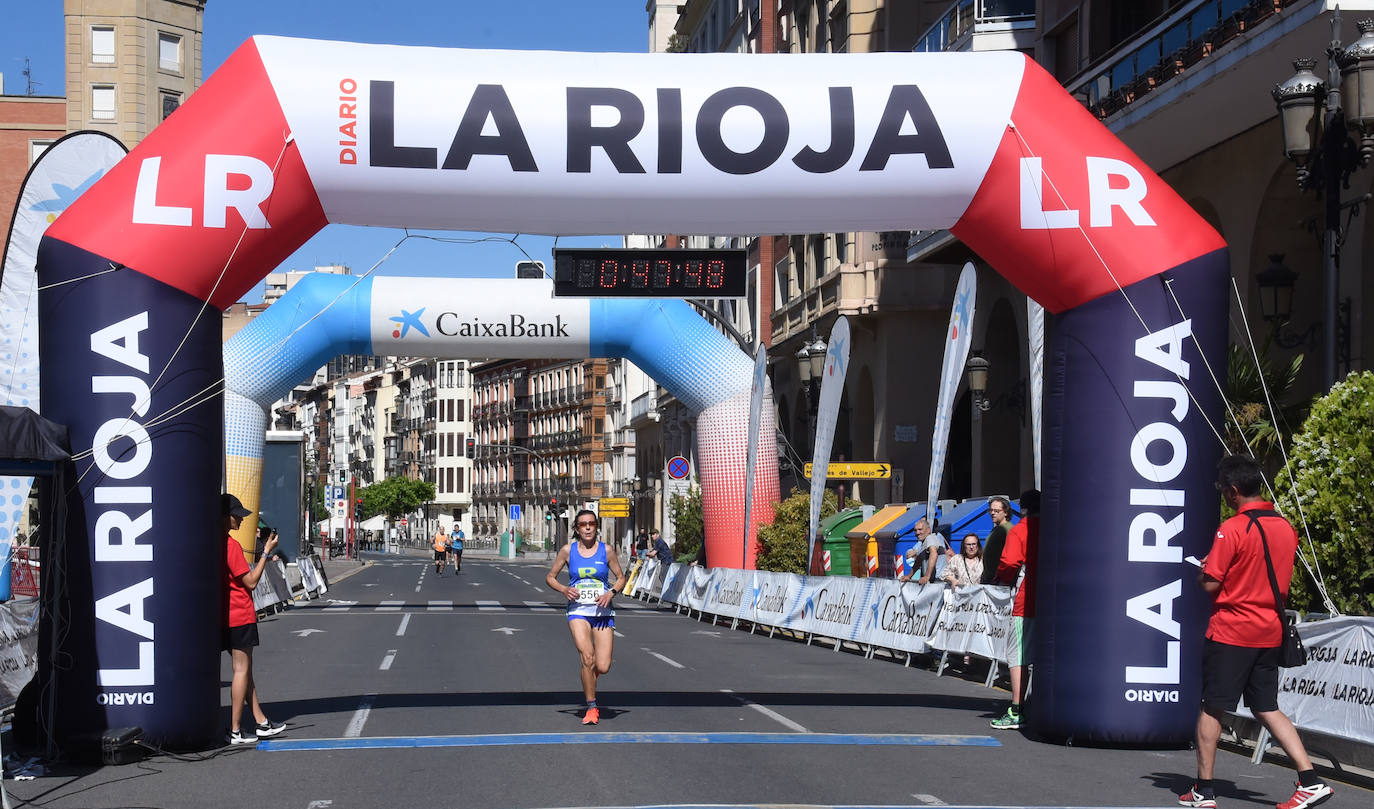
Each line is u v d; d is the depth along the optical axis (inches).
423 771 365.1
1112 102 815.1
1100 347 421.7
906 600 691.4
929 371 1344.7
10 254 440.1
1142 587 410.9
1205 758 316.2
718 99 430.6
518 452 4793.3
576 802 322.0
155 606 391.9
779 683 583.2
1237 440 588.7
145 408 395.2
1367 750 372.8
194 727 396.8
